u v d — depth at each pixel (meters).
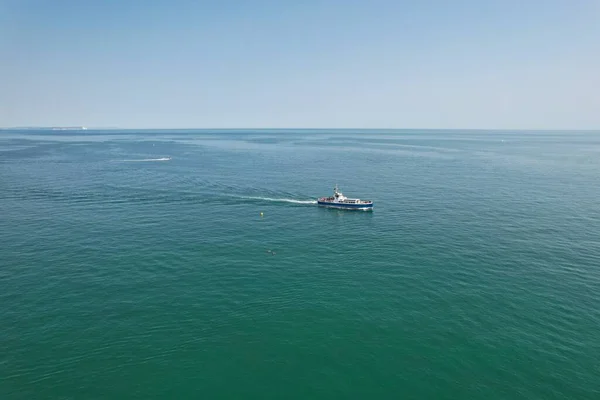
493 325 46.41
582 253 67.06
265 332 45.28
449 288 55.00
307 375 38.84
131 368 39.59
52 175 146.38
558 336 44.28
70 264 62.28
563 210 96.50
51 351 41.69
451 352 41.91
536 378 38.25
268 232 80.50
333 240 75.56
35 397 35.91
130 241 73.44
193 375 38.78
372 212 96.69
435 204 104.19
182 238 75.56
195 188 124.56
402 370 39.47
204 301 51.62
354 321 47.34
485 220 87.75
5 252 66.88
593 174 158.50
